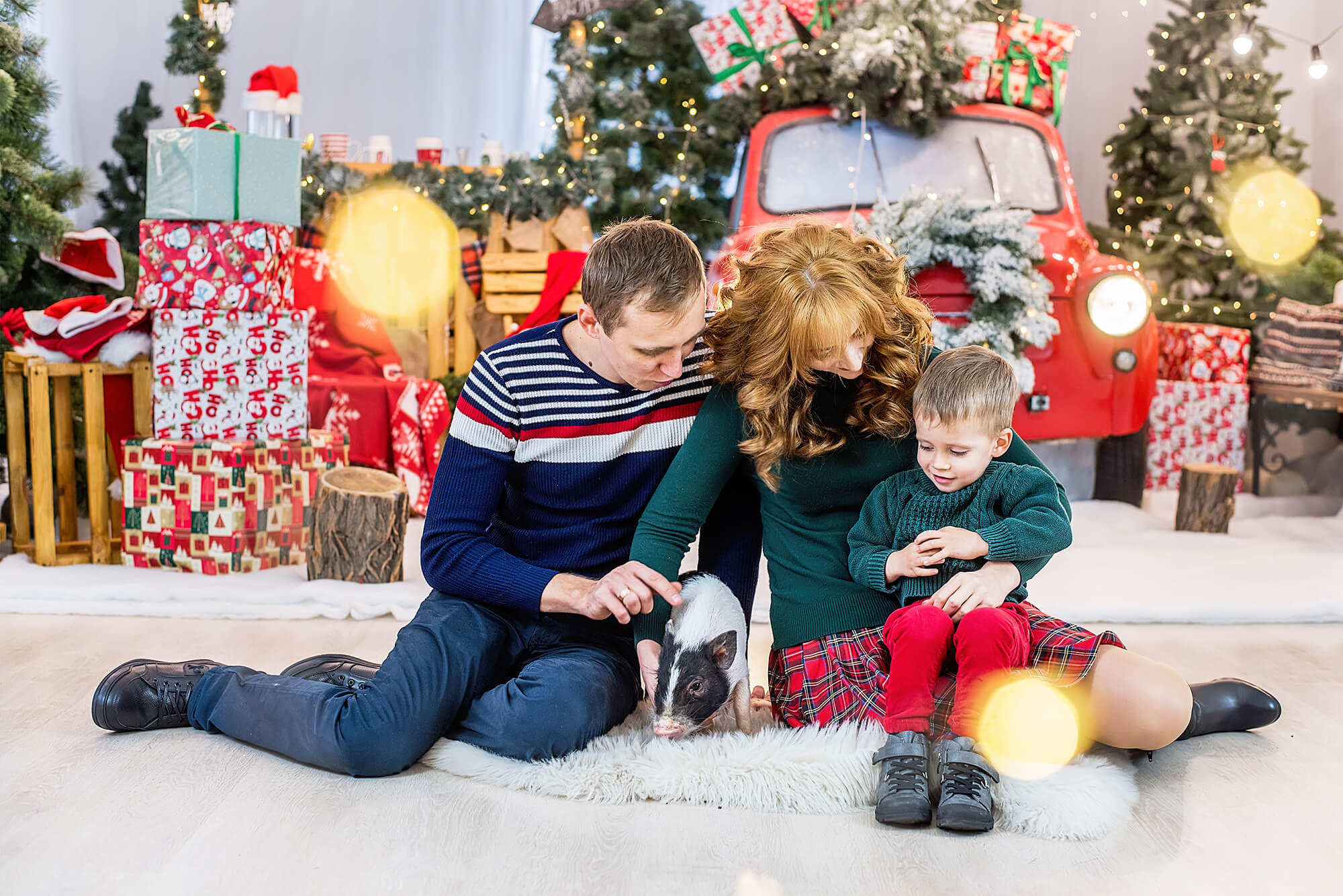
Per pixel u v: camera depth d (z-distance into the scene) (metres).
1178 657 2.53
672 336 1.64
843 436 1.83
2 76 3.58
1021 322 3.85
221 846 1.49
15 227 3.59
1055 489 1.81
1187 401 5.05
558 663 1.79
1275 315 5.20
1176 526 4.10
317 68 6.04
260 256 3.23
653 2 5.24
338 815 1.60
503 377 1.83
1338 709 2.16
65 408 3.43
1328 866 1.48
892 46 4.30
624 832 1.57
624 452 1.88
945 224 3.88
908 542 1.79
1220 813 1.65
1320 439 5.16
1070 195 4.57
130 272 4.29
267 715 1.81
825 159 4.52
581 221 4.94
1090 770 1.68
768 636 2.71
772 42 4.76
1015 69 4.77
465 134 6.16
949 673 1.76
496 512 1.99
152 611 2.79
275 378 3.29
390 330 4.99
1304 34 6.19
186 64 4.59
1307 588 3.07
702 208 5.11
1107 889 1.41
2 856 1.45
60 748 1.85
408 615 2.83
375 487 3.10
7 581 2.96
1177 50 5.59
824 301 1.67
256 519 3.18
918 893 1.39
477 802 1.67
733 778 1.67
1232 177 5.41
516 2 6.11
